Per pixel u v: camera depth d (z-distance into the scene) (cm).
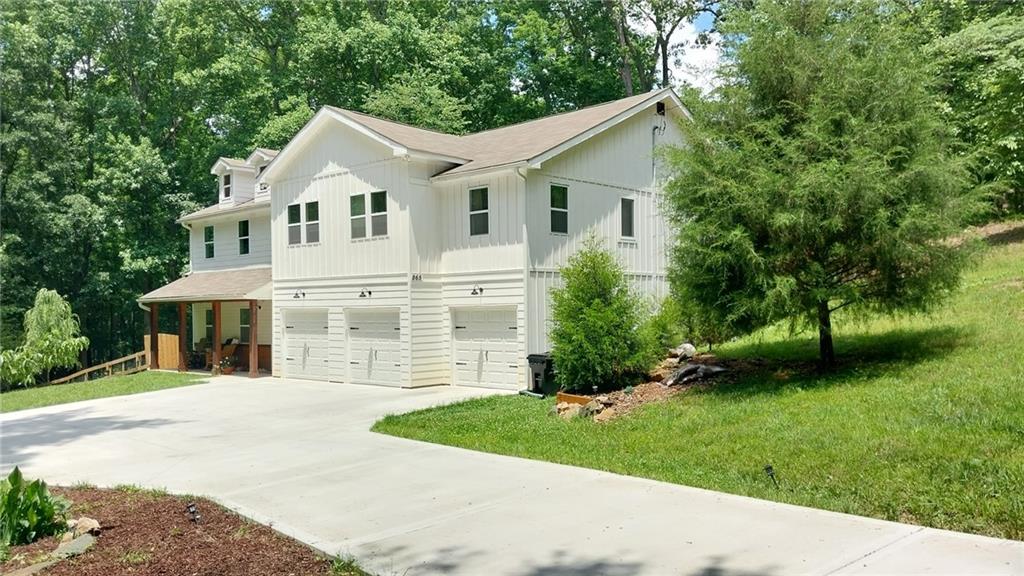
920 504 561
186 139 3828
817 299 1005
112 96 3572
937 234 960
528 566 491
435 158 1683
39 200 2906
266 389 1800
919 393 836
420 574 485
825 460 693
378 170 1766
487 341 1661
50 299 2003
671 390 1137
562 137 1658
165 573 495
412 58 3272
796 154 995
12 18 3209
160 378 2189
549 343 1611
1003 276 1345
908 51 1050
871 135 979
